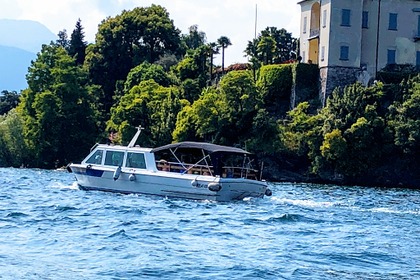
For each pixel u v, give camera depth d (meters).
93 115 140.75
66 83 138.25
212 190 54.78
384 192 93.88
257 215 48.50
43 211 47.38
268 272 29.55
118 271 29.11
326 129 116.00
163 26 175.50
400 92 119.62
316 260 32.62
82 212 46.97
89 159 61.38
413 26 129.00
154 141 126.44
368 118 116.19
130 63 172.38
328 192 86.06
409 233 43.44
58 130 136.12
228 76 120.25
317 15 132.12
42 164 135.75
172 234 38.59
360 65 126.69
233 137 119.50
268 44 140.12
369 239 39.88
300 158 117.81
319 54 128.50
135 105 129.25
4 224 40.94
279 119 126.94
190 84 142.12
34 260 30.78
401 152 116.00
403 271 30.95
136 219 43.94
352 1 125.81
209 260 31.55
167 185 56.59
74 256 31.84
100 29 174.12
